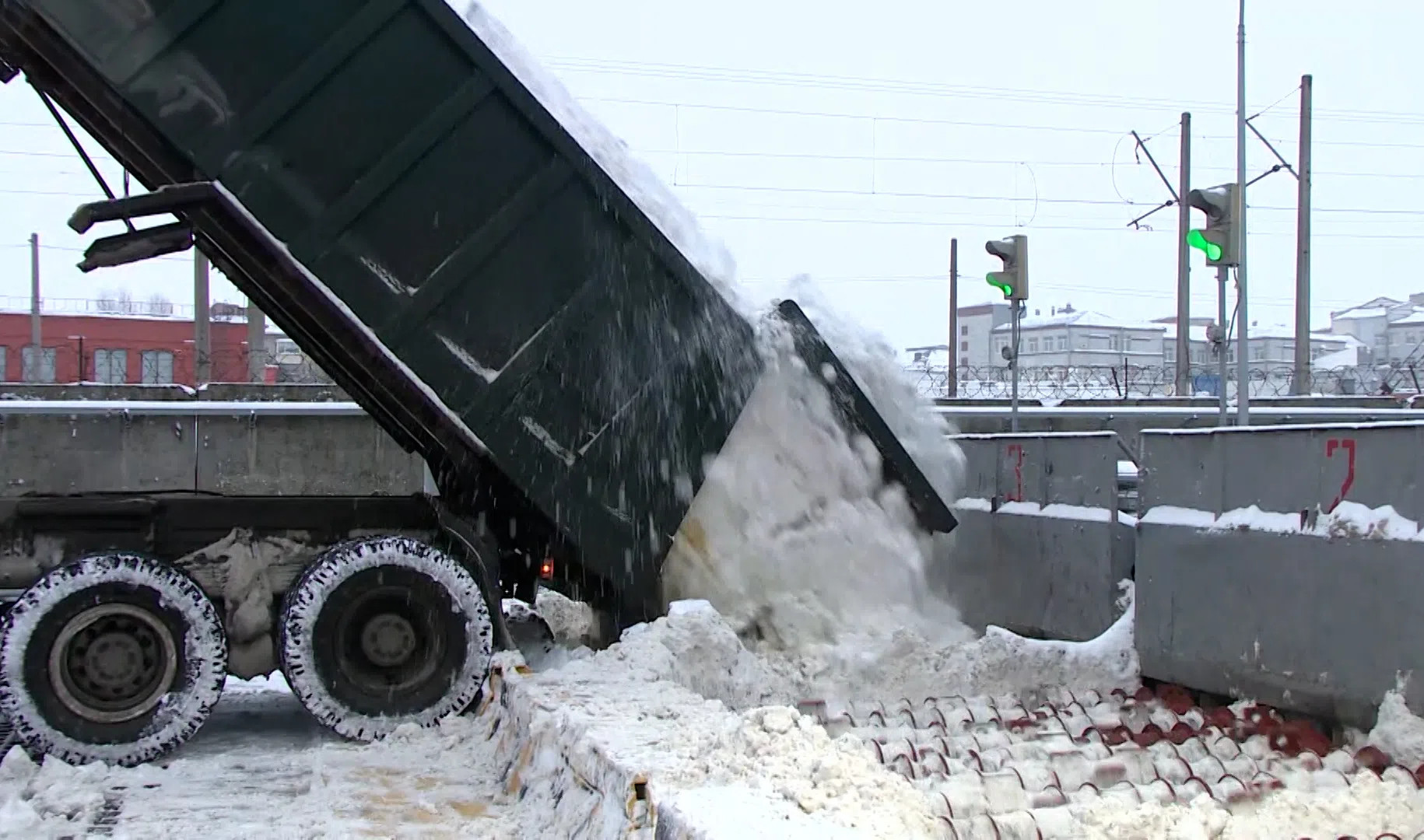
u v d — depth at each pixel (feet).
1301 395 93.86
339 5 26.32
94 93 25.89
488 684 26.18
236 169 26.11
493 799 21.80
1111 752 22.89
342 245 26.66
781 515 29.71
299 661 26.21
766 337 29.81
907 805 15.62
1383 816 18.20
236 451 60.44
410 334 27.04
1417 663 21.89
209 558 27.86
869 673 28.55
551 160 27.43
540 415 27.84
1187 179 99.19
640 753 17.62
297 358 131.03
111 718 24.86
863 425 30.45
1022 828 16.90
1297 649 24.85
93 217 25.59
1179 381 97.40
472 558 28.48
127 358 122.62
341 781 23.15
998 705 27.76
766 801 15.14
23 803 20.80
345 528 28.58
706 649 26.61
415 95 26.73
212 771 24.30
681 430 28.71
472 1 28.12
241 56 26.09
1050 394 95.55
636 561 28.58
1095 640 30.58
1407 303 310.65
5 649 24.43
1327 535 24.21
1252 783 20.61
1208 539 27.68
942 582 34.12
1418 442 22.54
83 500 27.43
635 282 28.12
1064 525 35.24
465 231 27.17
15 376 124.47
